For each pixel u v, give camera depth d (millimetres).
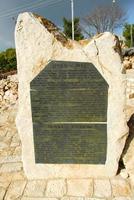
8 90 8508
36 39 3453
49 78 3609
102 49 3438
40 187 3871
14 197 3695
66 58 3504
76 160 3969
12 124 6465
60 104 3713
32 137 3902
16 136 5762
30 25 3406
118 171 4082
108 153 3891
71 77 3578
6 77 9930
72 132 3838
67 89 3635
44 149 3951
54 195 3688
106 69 3514
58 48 3473
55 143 3912
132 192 3678
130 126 4828
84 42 3652
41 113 3779
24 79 3641
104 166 3963
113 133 3795
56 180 4004
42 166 4027
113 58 3463
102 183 3871
